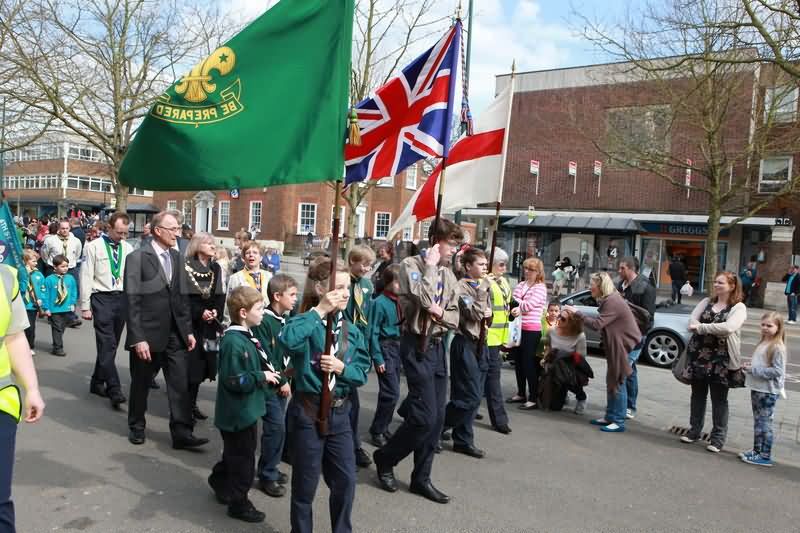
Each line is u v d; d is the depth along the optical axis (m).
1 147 16.52
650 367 10.69
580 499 4.71
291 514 3.57
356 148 5.61
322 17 4.08
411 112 5.59
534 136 28.73
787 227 22.17
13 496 4.25
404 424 4.53
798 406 8.06
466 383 5.47
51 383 7.31
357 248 5.38
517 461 5.50
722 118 14.45
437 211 5.32
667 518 4.44
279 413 4.57
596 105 27.12
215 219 41.22
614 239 25.19
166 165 4.22
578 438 6.27
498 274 6.51
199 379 5.66
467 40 11.58
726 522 4.42
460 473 5.14
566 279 23.38
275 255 15.36
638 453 5.88
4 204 7.14
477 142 6.77
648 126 15.95
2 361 2.89
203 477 4.78
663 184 25.64
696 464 5.63
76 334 10.67
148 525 3.94
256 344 4.15
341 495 3.61
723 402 6.00
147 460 5.07
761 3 8.16
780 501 4.84
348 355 3.64
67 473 4.70
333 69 4.02
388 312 5.75
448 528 4.10
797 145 14.67
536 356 7.58
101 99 15.20
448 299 4.67
